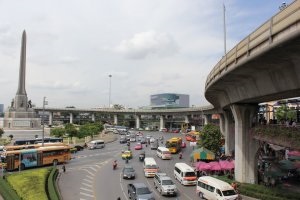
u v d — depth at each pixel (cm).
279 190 3478
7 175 4159
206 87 4541
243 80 3272
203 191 3525
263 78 2828
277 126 3112
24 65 12369
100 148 8556
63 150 5953
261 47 2195
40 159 5525
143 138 10756
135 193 3228
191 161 6094
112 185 4141
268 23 2067
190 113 15212
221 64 3288
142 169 5394
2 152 5847
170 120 18775
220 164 4509
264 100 3656
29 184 3531
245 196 3531
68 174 4894
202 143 6450
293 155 5388
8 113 12694
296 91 2570
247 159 3956
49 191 3366
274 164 4572
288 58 2189
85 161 6238
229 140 6781
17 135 10831
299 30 1628
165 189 3594
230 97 4138
